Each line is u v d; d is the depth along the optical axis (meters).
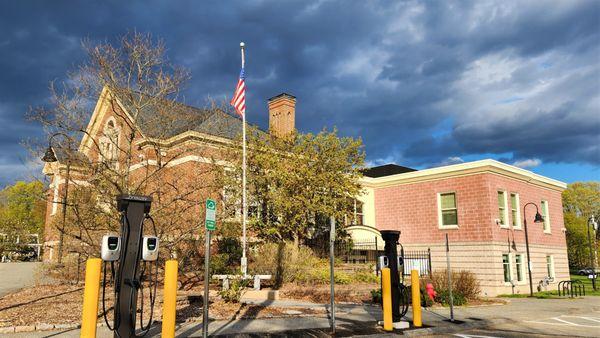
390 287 9.88
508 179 24.75
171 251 15.43
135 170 19.03
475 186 23.53
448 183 24.70
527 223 25.78
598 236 62.69
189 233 15.89
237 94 18.53
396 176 26.92
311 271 17.67
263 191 20.44
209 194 17.17
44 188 15.93
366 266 21.03
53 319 9.36
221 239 18.89
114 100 15.43
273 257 17.44
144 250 6.92
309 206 20.06
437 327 10.28
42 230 34.62
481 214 23.09
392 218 27.02
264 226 20.23
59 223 15.55
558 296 22.11
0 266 23.09
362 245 24.03
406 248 25.98
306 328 9.41
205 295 7.43
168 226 14.88
